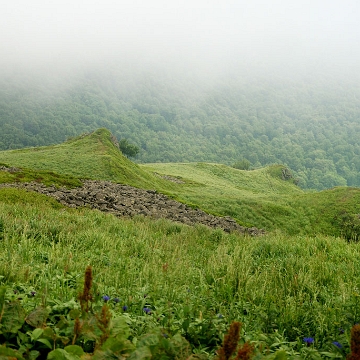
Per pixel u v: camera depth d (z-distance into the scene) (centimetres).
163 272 738
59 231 1177
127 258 900
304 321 568
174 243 1394
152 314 512
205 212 3931
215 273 829
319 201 6181
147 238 1373
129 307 529
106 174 6350
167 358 287
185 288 684
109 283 657
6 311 337
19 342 322
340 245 1506
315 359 396
